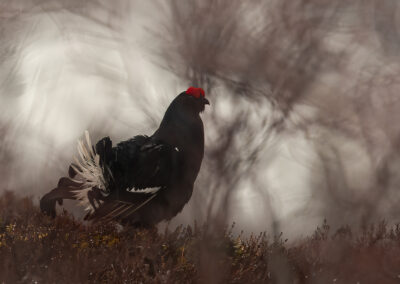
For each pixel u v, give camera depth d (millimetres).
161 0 45938
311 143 43062
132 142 18875
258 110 40250
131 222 17938
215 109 38344
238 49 42844
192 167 19516
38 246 15336
